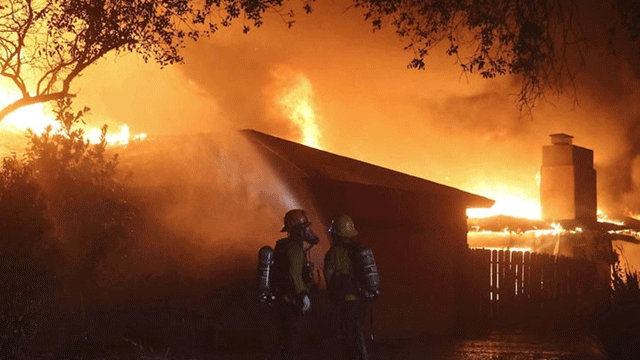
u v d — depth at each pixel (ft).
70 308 42.04
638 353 38.81
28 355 35.76
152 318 48.08
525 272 69.10
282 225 51.31
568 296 71.41
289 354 32.32
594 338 42.39
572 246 79.82
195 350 44.45
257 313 50.80
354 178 54.60
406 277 58.75
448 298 62.75
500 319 66.95
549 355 48.26
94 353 39.09
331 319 52.08
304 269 32.63
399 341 55.26
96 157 42.01
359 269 33.22
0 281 33.14
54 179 40.45
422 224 60.75
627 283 42.88
